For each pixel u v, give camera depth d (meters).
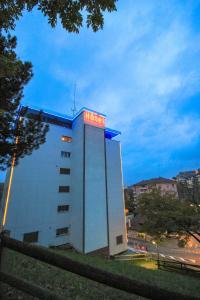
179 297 1.10
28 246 1.67
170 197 17.23
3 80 7.76
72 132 31.33
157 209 16.75
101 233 26.92
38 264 6.09
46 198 25.62
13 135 9.08
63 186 28.06
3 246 1.85
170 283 7.25
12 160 9.82
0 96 8.05
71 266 1.43
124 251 29.78
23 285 1.64
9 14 3.26
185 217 14.98
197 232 15.64
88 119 30.05
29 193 24.16
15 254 6.29
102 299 4.59
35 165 25.48
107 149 31.75
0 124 8.53
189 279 8.88
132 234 48.81
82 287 5.12
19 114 9.48
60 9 3.18
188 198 18.44
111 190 30.27
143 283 1.22
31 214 23.83
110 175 30.80
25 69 8.15
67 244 26.48
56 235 25.78
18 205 22.97
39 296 1.51
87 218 25.77
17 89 8.35
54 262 1.50
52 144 28.19
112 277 1.30
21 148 9.41
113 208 29.75
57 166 28.00
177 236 16.97
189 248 36.84
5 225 21.47
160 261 22.81
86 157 27.86
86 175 27.19
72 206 27.80
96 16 3.26
